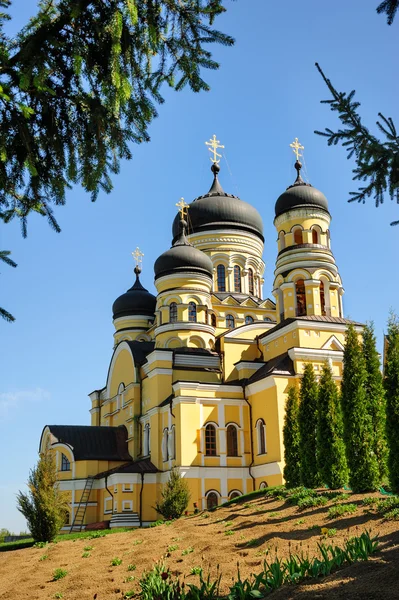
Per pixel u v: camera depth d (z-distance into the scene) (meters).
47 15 9.52
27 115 9.47
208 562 17.28
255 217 57.75
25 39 9.58
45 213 11.50
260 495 29.64
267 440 40.50
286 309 44.78
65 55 10.04
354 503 20.80
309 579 12.34
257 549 17.70
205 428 42.03
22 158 10.46
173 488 34.38
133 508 42.31
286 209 47.12
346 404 25.05
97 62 10.17
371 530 16.70
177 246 50.84
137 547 21.83
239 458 41.97
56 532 30.09
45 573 20.22
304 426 28.72
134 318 60.47
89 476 46.75
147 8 10.16
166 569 17.17
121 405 52.78
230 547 18.70
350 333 26.23
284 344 43.75
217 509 29.23
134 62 10.40
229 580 14.94
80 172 10.96
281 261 46.28
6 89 9.22
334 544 16.14
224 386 43.09
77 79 10.31
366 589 10.91
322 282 45.47
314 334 42.47
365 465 23.83
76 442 48.75
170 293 49.25
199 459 41.03
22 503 30.31
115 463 47.97
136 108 10.84
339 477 25.98
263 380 41.09
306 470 28.08
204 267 50.25
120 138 10.91
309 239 46.31
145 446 46.56
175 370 46.19
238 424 42.69
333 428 26.61
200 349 47.81
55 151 10.63
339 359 41.59
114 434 50.44
